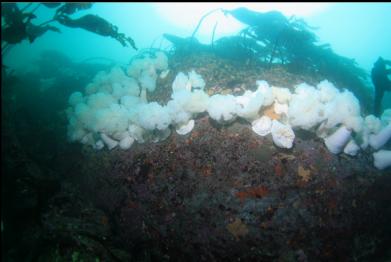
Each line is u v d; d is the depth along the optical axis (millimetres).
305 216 893
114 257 911
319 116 953
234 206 909
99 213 1063
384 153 1003
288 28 1610
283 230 879
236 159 965
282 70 1439
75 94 1362
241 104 1024
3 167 940
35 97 1893
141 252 993
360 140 1018
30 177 970
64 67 2590
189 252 945
